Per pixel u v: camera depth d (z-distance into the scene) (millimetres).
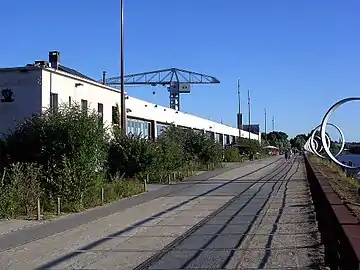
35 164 20750
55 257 11031
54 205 19688
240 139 100562
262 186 31984
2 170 23562
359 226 6480
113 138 34438
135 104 49625
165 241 12773
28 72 31000
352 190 23375
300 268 9344
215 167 58188
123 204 22469
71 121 22875
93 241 13062
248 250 11266
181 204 22094
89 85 36781
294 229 14289
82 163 21672
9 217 17594
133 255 11062
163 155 37250
